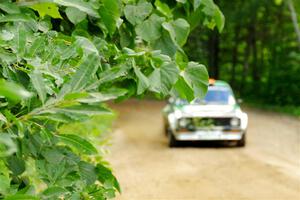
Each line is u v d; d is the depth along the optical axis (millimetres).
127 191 10898
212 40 41375
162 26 2818
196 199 10398
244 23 39625
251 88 40438
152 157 15273
